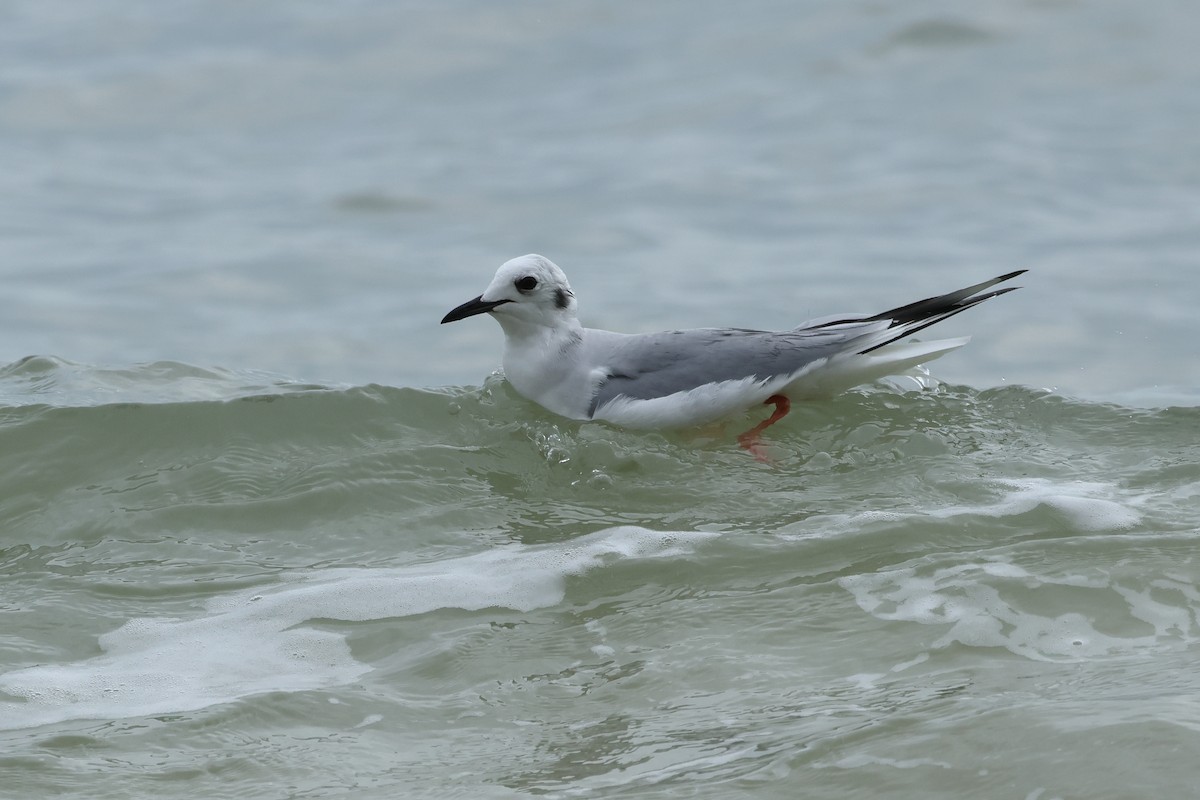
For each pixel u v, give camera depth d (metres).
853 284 21.02
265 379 14.95
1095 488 11.38
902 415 13.47
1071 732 7.40
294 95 33.28
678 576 10.11
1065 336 18.62
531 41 36.19
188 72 34.53
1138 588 9.35
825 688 8.34
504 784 7.48
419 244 24.23
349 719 8.32
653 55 34.62
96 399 14.00
